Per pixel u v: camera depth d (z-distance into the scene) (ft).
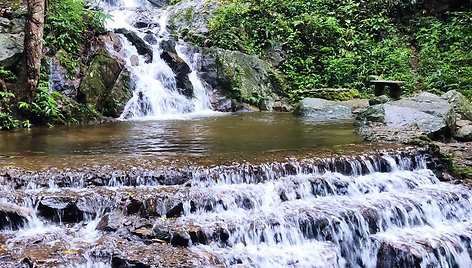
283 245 13.14
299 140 21.38
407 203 15.23
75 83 28.94
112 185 14.43
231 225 12.79
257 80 39.75
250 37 44.09
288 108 38.09
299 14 47.11
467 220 16.03
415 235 14.35
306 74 42.78
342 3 50.57
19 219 12.38
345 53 43.01
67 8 31.14
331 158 16.88
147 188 14.21
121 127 25.79
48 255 10.84
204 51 38.83
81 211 12.97
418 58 46.37
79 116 27.73
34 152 18.03
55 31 29.86
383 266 13.41
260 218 13.33
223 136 22.56
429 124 24.08
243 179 15.39
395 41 47.88
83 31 31.55
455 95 29.99
